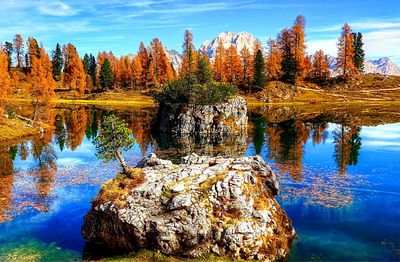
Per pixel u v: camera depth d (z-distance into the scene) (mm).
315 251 22312
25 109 103062
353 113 100750
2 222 28094
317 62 156875
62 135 71250
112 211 22328
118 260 21109
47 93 78312
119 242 22469
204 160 28406
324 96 138750
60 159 50844
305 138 64688
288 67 144625
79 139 67312
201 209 21719
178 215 21484
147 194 23031
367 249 22484
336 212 28859
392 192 33875
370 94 139625
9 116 75250
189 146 59094
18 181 39594
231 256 20828
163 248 21141
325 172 41156
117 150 28906
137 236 21453
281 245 22031
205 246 21156
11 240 24844
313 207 29984
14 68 170625
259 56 137500
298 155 50688
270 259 21031
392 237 24219
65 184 38438
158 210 22219
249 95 140750
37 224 27672
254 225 21656
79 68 161000
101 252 23047
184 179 24422
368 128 74688
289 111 109375
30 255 22594
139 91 162750
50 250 23312
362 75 158500
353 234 24734
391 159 47531
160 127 76062
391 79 152625
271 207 24109
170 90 76062
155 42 167250
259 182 25500
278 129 75625
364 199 31953
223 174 24250
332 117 93062
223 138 66562
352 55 150125
